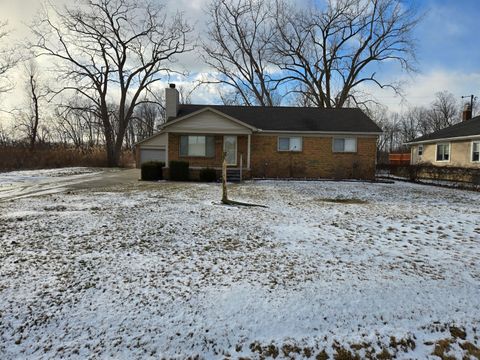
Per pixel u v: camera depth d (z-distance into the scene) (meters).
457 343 2.87
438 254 5.15
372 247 5.47
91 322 3.08
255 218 7.55
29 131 37.62
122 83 33.69
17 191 12.21
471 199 11.52
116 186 14.30
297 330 3.03
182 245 5.41
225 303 3.45
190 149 18.75
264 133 19.16
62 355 2.65
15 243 5.33
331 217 7.83
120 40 32.34
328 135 19.22
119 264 4.50
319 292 3.71
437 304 3.50
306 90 34.25
